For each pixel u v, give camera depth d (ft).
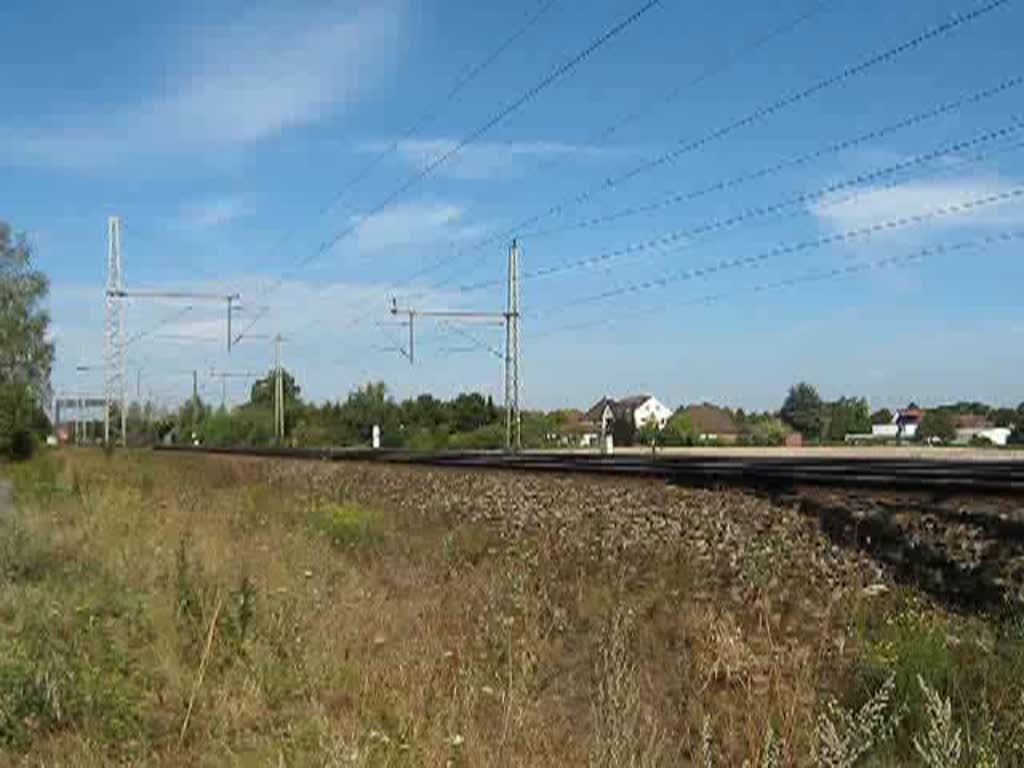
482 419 335.88
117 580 49.06
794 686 27.27
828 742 21.56
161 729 28.78
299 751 25.63
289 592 43.11
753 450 244.63
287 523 76.13
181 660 34.19
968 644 29.43
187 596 39.68
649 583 43.01
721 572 42.93
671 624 36.06
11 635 37.24
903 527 42.88
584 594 42.01
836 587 37.42
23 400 242.37
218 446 309.01
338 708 30.25
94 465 190.39
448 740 25.58
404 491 96.89
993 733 23.63
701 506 57.31
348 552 64.90
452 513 78.69
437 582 50.03
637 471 77.82
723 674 30.22
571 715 30.09
